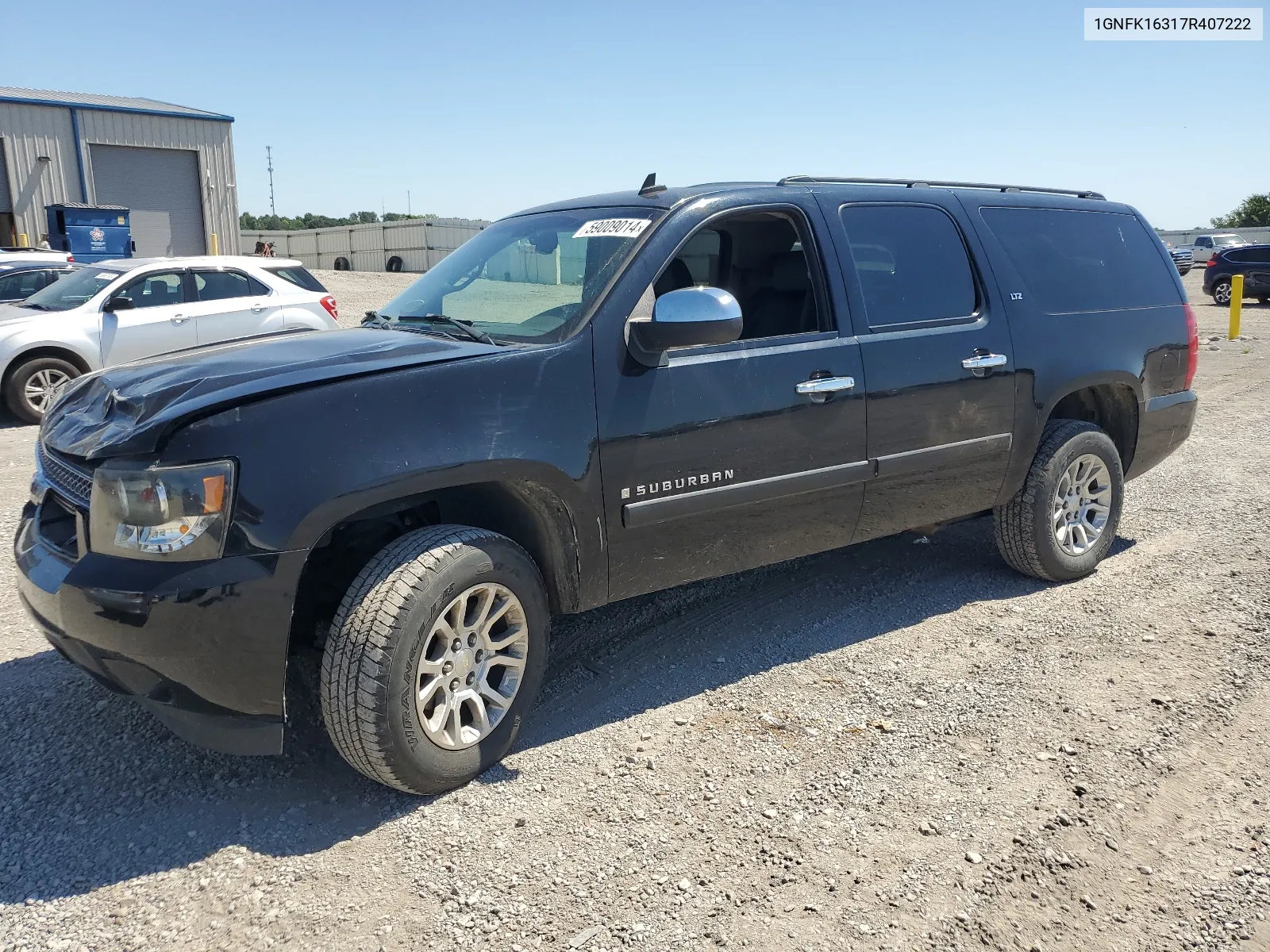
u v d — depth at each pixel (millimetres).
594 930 2584
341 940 2547
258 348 3533
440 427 3098
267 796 3213
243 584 2811
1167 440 5562
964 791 3213
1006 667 4137
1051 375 4820
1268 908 2660
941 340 4402
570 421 3357
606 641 4465
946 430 4445
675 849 2922
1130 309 5270
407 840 2965
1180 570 5309
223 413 2850
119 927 2596
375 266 45625
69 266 13094
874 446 4199
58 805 3148
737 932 2576
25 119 28859
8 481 7484
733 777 3312
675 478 3633
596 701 3877
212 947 2521
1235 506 6543
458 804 3162
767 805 3139
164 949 2516
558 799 3188
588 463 3402
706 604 4910
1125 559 5539
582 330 3449
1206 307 25281
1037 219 5055
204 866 2844
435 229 42938
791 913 2646
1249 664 4117
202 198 32969
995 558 5586
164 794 3215
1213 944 2533
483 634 3277
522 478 3246
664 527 3658
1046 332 4824
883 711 3766
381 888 2750
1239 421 9742
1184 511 6461
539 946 2521
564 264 3797
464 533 3188
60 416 3461
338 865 2852
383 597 2977
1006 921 2617
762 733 3604
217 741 2984
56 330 10172
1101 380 5031
